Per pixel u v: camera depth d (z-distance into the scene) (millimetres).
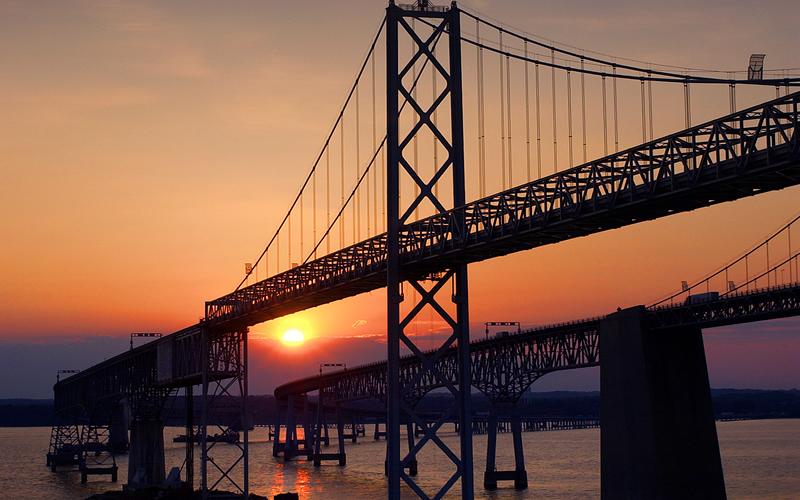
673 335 142250
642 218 79188
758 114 67750
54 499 194750
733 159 68875
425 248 97500
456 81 101750
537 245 89312
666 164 73312
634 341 141500
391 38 102188
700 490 138250
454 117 101250
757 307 140250
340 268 113250
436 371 100312
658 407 138625
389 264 100000
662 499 135250
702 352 143500
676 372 141250
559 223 81625
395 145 100938
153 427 187000
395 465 98938
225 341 148375
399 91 101812
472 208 91812
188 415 162500
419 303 100438
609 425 145625
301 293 122000
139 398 189500
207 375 146875
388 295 99750
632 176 75688
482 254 94000
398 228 100188
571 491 195500
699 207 75688
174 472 171250
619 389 144125
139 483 183000
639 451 139250
